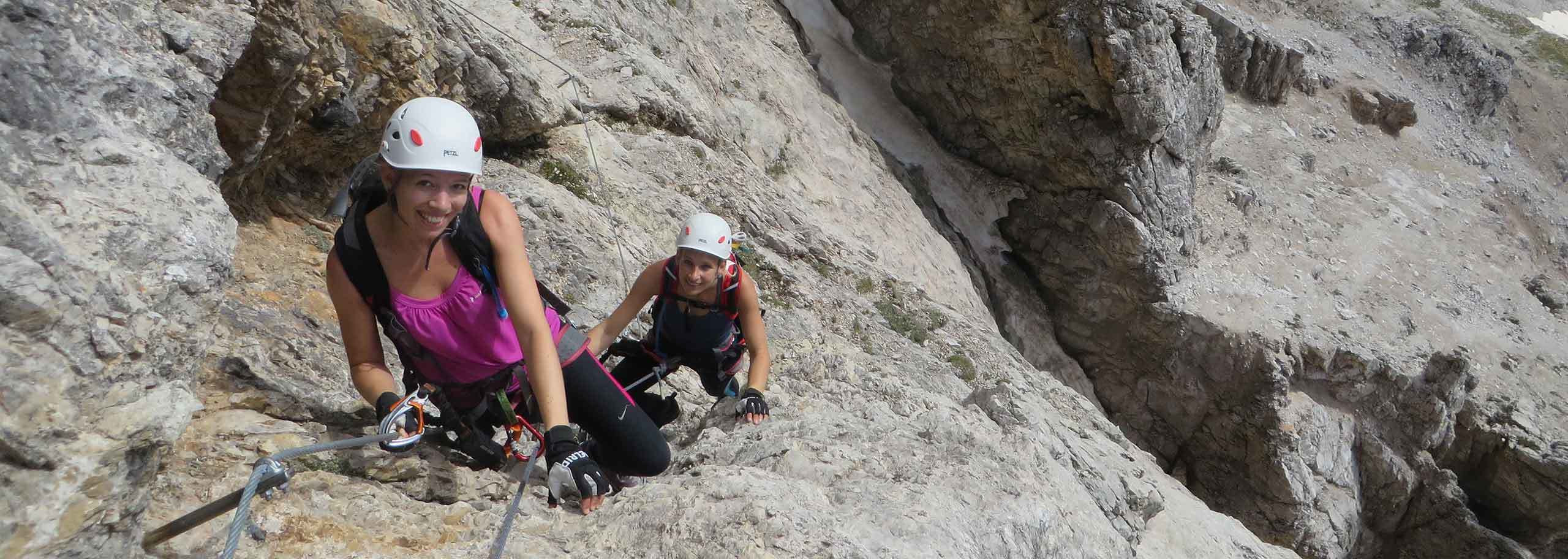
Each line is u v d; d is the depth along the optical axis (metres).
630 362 4.82
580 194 8.99
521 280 2.72
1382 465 17.62
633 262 8.17
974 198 18.17
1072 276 18.00
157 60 2.71
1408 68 29.88
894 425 4.76
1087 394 18.47
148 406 2.11
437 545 2.99
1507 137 30.55
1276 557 8.73
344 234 2.73
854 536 3.33
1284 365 17.02
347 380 4.56
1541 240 25.31
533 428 3.03
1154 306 17.50
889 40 18.08
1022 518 3.96
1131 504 5.84
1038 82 16.38
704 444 4.27
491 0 10.64
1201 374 17.56
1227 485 17.92
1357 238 21.19
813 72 17.36
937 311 11.52
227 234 2.51
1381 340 17.95
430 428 3.17
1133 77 15.35
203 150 2.84
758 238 10.67
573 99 10.30
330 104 6.00
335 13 5.73
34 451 1.89
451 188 2.53
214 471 3.04
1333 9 31.00
